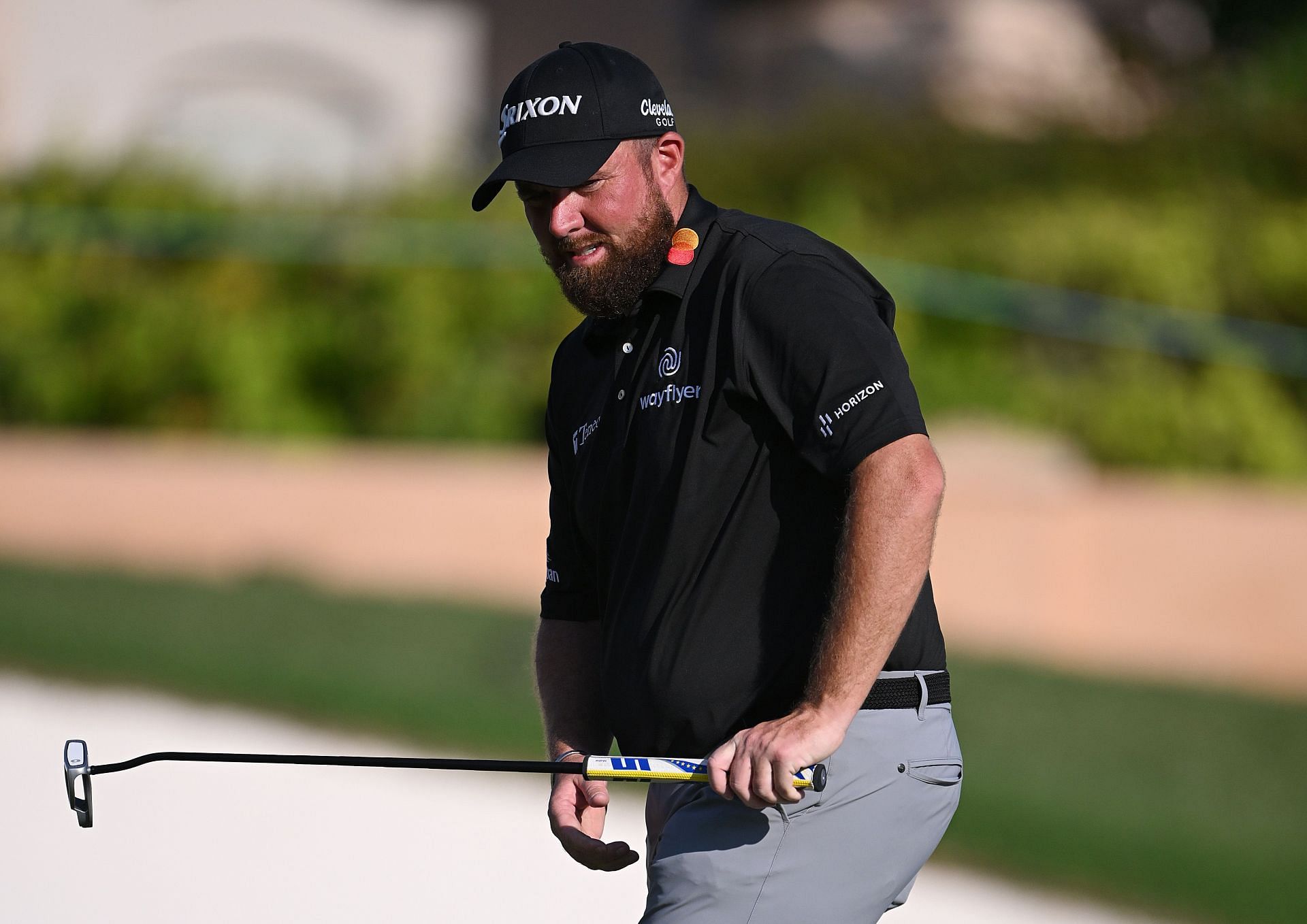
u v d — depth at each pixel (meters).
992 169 48.44
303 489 34.72
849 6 68.00
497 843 21.05
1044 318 44.00
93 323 40.91
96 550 34.03
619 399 11.24
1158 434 43.06
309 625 29.20
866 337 10.19
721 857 10.64
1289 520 34.66
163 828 21.08
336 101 56.81
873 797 10.65
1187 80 58.75
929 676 11.00
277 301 42.00
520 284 42.28
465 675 27.17
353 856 20.48
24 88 53.19
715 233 10.99
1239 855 22.06
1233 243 46.75
